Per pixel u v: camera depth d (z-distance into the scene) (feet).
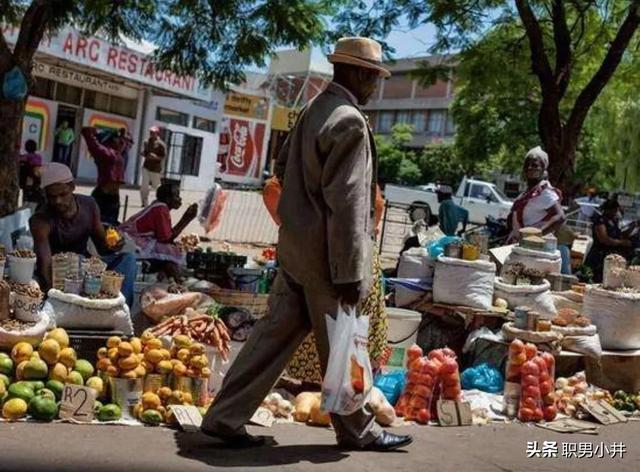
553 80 40.09
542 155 25.79
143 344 16.98
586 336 21.84
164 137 86.58
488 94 56.08
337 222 13.46
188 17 35.68
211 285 25.43
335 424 15.21
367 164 13.84
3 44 30.22
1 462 12.79
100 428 15.26
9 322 16.16
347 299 13.85
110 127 80.94
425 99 237.25
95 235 20.57
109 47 70.79
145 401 16.03
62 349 16.24
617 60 39.78
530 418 18.94
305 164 13.98
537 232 24.25
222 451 14.52
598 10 46.68
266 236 54.65
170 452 14.20
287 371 18.94
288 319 14.52
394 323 21.54
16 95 30.14
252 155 114.21
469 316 22.86
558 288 24.17
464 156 103.09
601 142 115.03
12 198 30.48
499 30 46.83
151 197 69.51
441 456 15.48
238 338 23.39
